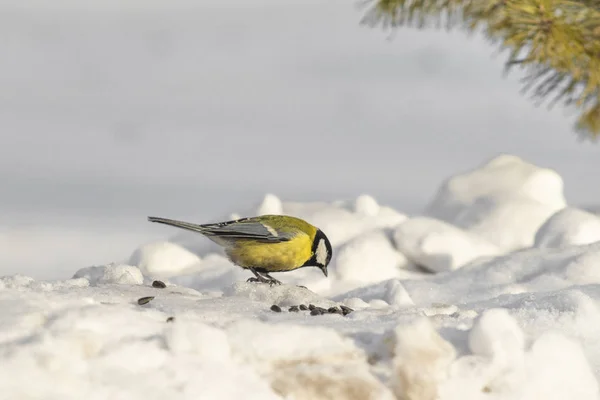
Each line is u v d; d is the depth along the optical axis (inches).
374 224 602.9
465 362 263.9
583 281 448.8
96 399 236.4
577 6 536.1
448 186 645.3
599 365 297.7
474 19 553.6
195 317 297.3
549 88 584.4
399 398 258.7
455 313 326.6
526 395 262.8
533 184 629.0
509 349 265.9
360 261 537.3
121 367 243.8
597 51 531.2
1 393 231.5
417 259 549.6
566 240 540.7
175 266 562.9
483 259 538.6
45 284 337.4
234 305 327.6
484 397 260.8
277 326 268.5
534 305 339.6
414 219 565.6
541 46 525.7
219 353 253.3
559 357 271.4
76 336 247.6
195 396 241.8
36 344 243.1
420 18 575.2
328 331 270.7
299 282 511.5
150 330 260.8
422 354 262.1
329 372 257.8
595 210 641.6
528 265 482.3
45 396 233.9
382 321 305.1
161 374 244.4
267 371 256.4
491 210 604.4
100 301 317.4
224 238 431.8
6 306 270.2
